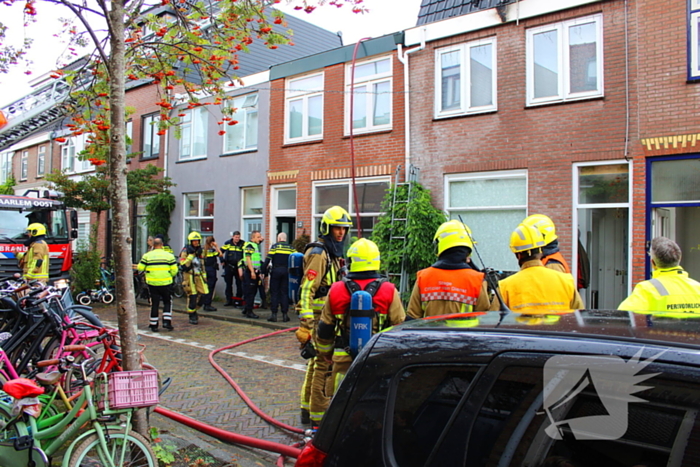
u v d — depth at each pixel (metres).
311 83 12.69
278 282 10.79
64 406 4.11
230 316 11.52
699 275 8.59
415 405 1.85
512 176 9.57
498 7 9.62
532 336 1.75
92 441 3.21
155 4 5.55
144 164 16.94
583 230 9.01
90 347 4.74
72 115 6.19
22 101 13.02
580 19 8.95
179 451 4.21
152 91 16.75
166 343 8.92
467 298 3.74
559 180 9.01
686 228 8.77
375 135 11.32
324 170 12.19
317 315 4.57
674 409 1.44
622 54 8.50
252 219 13.95
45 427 3.58
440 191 10.33
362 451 1.88
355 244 3.97
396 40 10.98
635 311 2.22
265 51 17.11
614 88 8.55
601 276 8.98
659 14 8.20
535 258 3.70
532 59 9.43
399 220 10.25
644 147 8.25
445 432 1.74
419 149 10.65
